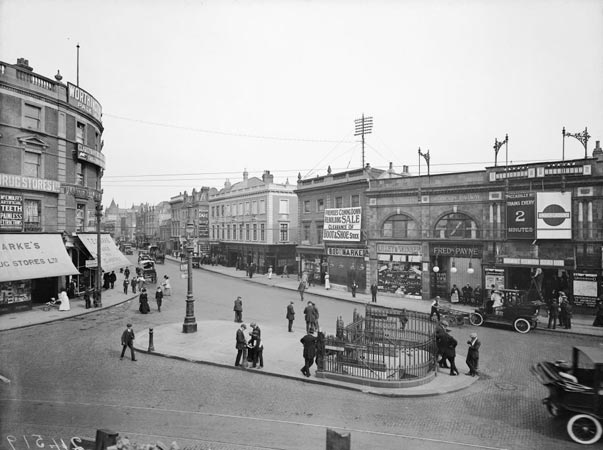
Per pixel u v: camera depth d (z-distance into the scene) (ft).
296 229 172.55
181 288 120.26
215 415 33.63
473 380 43.42
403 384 40.75
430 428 31.68
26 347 53.72
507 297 71.10
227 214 199.82
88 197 95.81
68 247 87.25
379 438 29.68
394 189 104.99
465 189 92.73
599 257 76.23
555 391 31.27
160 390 39.34
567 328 67.92
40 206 81.56
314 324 62.54
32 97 79.92
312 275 132.87
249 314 80.43
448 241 95.81
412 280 102.68
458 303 92.94
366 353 48.91
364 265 112.88
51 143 83.92
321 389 40.73
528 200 82.64
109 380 41.78
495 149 89.30
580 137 78.69
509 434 30.73
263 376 44.57
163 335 61.67
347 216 117.50
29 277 72.38
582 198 77.77
